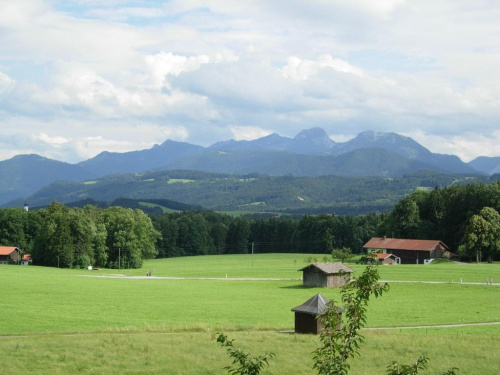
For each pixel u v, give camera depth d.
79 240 166.38
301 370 38.69
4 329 54.81
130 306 76.06
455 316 69.56
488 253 157.12
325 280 108.44
